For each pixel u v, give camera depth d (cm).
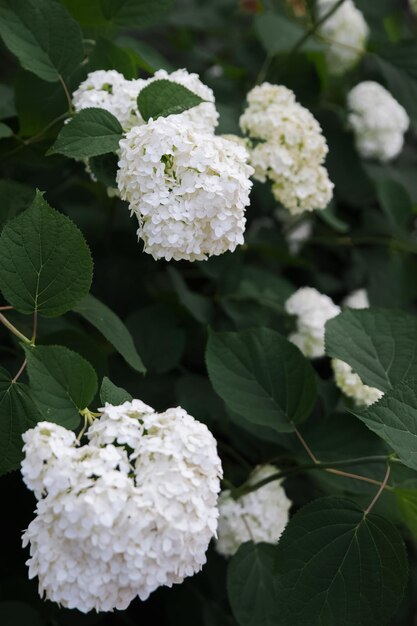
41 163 135
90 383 106
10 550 131
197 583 139
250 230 169
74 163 148
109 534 97
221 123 140
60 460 98
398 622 162
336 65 183
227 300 153
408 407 111
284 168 133
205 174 109
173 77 124
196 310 148
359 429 128
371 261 177
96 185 152
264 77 171
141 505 97
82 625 132
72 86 131
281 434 129
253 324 152
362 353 122
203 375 156
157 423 101
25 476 98
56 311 110
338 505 113
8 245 107
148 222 110
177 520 98
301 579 112
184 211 109
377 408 111
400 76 159
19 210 131
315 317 150
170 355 145
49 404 104
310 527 113
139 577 97
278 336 125
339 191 176
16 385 109
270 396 124
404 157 204
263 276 158
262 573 126
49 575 98
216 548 131
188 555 100
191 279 165
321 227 181
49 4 125
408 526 120
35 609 128
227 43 197
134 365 120
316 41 171
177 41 197
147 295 155
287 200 135
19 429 109
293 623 112
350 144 176
